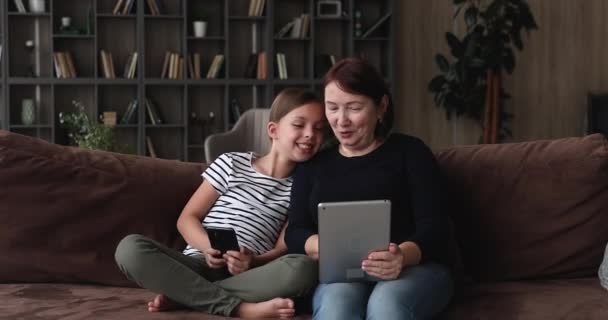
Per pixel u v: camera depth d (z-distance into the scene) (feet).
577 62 22.40
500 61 20.18
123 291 7.04
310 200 6.89
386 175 6.73
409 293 5.93
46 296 6.75
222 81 22.09
